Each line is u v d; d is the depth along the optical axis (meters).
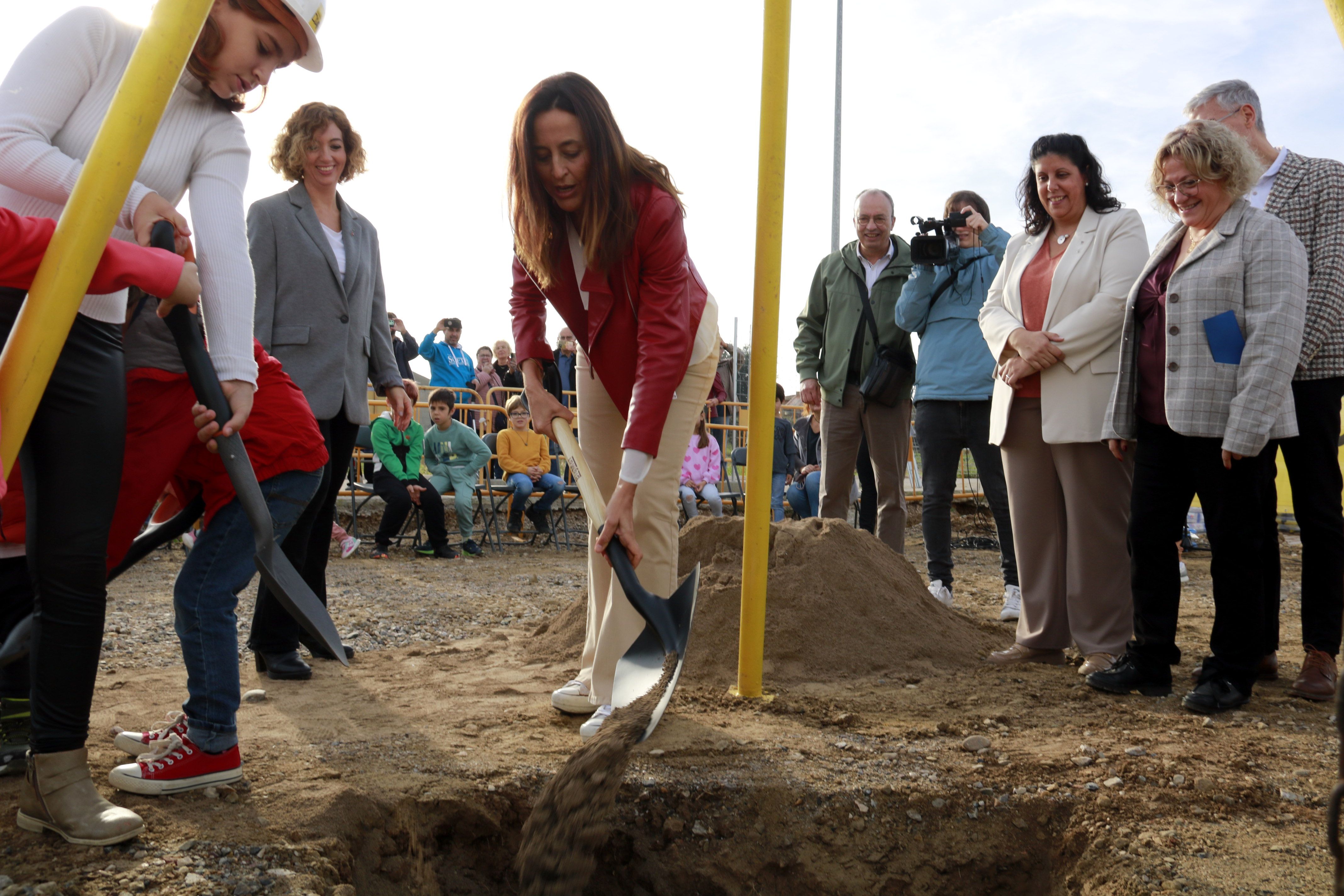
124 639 4.44
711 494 10.37
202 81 2.19
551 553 9.55
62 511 1.92
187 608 2.33
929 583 5.49
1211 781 2.49
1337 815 1.05
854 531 4.56
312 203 3.96
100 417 1.95
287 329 3.81
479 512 10.74
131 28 2.12
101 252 1.79
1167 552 3.44
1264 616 3.45
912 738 2.94
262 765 2.59
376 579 7.09
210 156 2.23
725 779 2.54
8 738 2.38
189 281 1.98
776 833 2.44
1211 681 3.26
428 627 5.04
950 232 5.12
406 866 2.30
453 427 9.23
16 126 1.94
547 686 3.61
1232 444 3.09
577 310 2.95
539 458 10.02
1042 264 4.00
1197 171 3.25
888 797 2.48
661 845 2.44
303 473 2.51
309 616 2.10
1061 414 3.73
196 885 1.87
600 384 3.11
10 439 1.75
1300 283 3.14
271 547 2.08
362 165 4.15
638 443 2.72
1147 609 3.46
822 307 5.87
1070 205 3.87
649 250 2.75
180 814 2.20
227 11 2.07
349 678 3.76
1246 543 3.20
